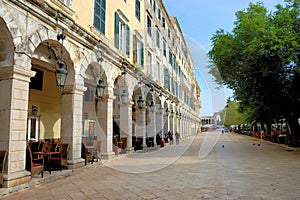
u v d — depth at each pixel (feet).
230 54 43.04
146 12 50.75
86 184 19.16
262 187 18.03
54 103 38.32
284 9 43.01
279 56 38.19
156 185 18.67
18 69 18.06
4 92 17.94
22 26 18.70
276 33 38.81
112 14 35.37
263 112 60.08
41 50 24.20
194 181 19.97
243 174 22.95
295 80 42.01
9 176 16.93
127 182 19.76
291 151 46.44
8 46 18.04
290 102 47.24
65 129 25.48
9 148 17.33
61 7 24.03
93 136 39.45
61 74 21.67
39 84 35.37
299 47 38.24
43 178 19.81
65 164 23.85
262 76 42.52
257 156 37.99
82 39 26.78
